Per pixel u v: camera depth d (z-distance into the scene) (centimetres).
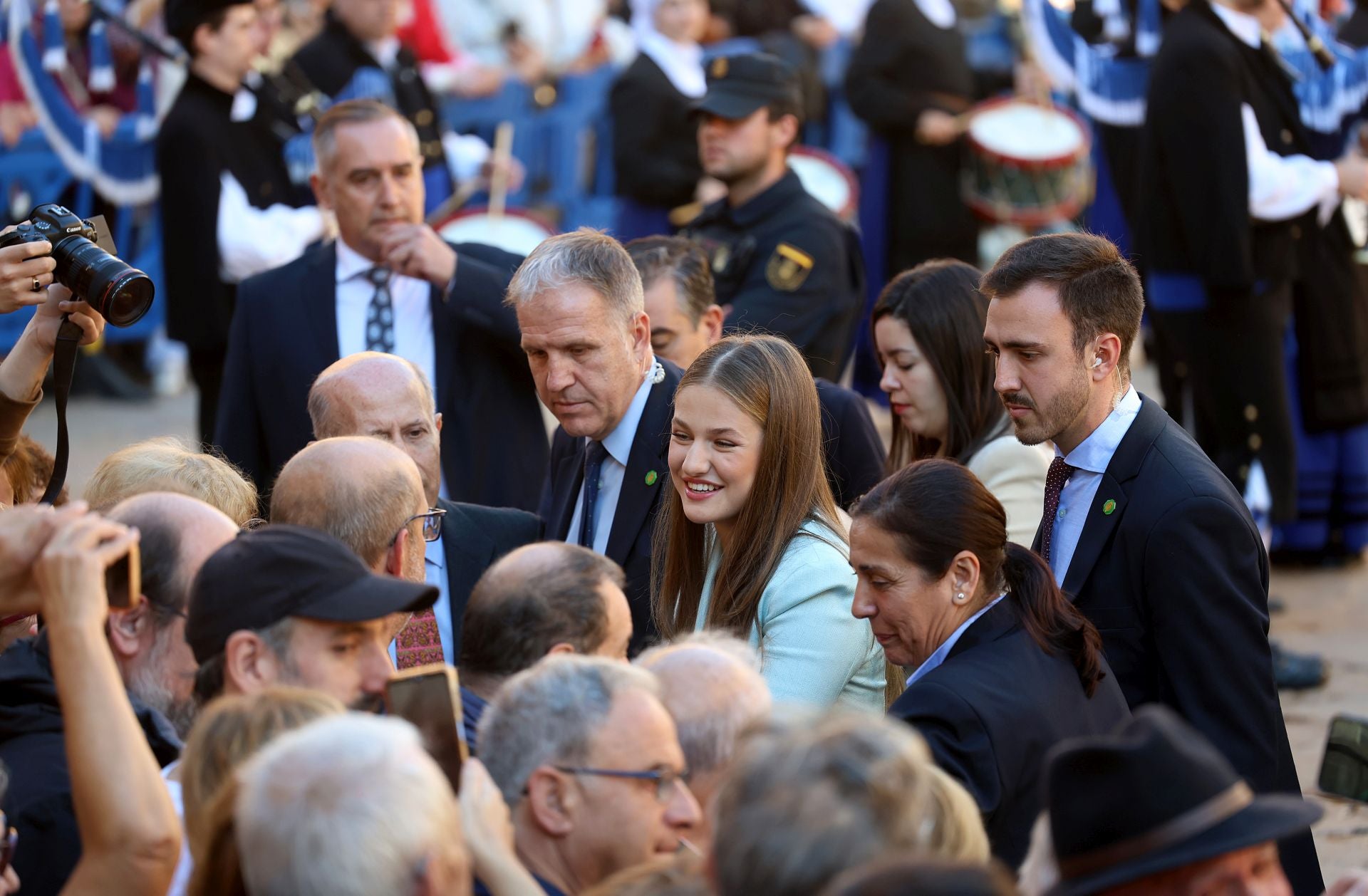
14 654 1066
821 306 2048
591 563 1050
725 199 2142
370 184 1800
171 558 1023
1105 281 1216
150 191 3022
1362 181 2284
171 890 905
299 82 2575
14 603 901
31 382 1285
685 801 860
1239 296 2298
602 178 4112
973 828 782
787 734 693
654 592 1366
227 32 2358
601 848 846
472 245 1956
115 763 846
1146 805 753
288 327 1827
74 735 851
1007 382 1230
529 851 854
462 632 1050
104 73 2986
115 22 2636
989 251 3784
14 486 1409
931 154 3322
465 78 4062
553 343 1383
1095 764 762
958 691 1033
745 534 1255
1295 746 1894
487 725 878
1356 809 1730
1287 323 2378
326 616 920
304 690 853
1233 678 1161
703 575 1329
